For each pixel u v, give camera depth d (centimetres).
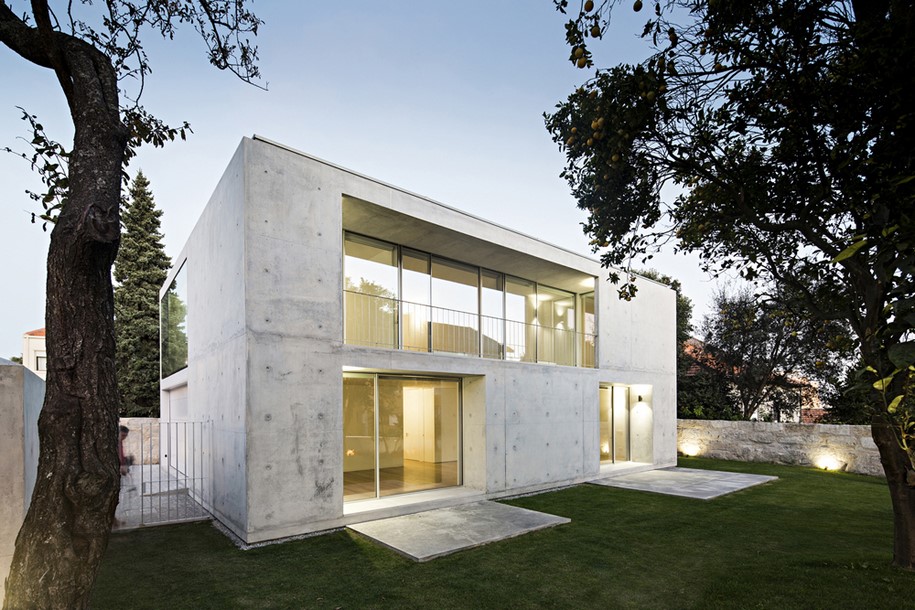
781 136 403
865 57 298
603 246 524
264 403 658
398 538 649
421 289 1016
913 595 440
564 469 1099
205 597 473
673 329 1515
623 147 408
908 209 254
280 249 694
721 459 1602
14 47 301
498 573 538
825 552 604
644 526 737
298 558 583
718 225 546
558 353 1324
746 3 335
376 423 885
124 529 701
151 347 2042
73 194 254
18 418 346
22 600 223
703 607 444
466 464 984
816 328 593
